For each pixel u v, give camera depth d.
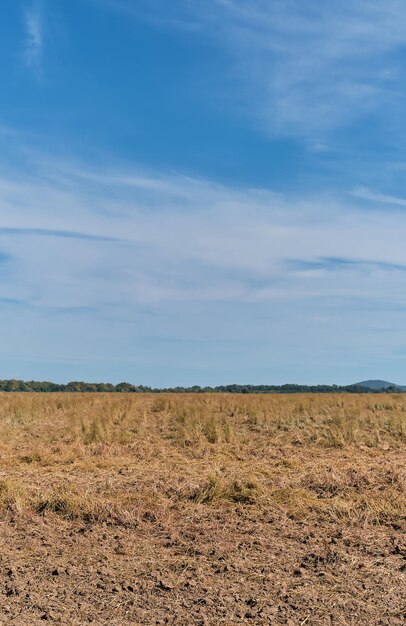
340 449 13.43
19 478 9.84
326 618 4.97
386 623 4.87
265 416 19.41
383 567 6.07
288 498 8.51
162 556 6.47
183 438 14.70
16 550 6.59
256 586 5.63
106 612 5.10
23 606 5.19
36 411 21.67
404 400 26.73
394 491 8.72
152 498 8.50
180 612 5.11
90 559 6.34
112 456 12.34
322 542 6.86
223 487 8.88
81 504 8.04
